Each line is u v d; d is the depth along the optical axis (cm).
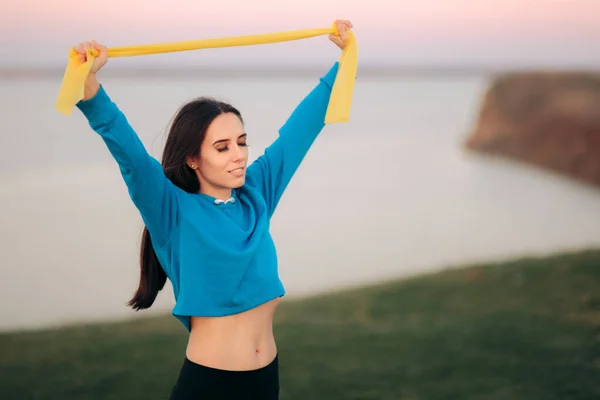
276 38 242
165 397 432
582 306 621
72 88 198
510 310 618
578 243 1333
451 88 5750
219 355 222
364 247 1252
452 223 1532
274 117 3444
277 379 237
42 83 4075
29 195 1686
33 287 944
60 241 1250
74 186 1809
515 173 2309
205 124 223
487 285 707
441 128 3544
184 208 222
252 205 240
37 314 807
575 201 1847
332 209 1662
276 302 236
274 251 239
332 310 655
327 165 2439
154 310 802
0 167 2030
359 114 4109
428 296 685
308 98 264
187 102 239
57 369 481
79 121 2969
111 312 812
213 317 224
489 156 2628
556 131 2364
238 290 223
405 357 500
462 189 2016
